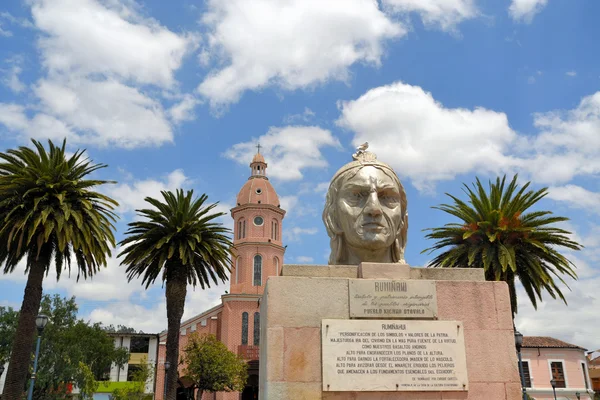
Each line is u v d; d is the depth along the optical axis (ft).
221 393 183.62
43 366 108.17
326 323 21.88
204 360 145.18
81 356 116.88
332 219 26.71
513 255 70.33
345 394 21.12
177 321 81.61
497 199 77.41
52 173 72.84
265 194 222.48
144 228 84.58
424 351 22.02
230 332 194.49
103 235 73.10
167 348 80.89
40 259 72.02
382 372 21.48
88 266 74.54
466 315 22.93
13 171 73.61
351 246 25.61
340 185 26.63
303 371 21.31
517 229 72.13
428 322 22.45
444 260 75.51
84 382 116.57
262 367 22.93
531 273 73.36
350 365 21.40
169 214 82.99
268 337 21.61
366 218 25.20
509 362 22.45
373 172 25.99
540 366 157.38
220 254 83.71
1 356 112.06
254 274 207.10
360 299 22.53
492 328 22.88
